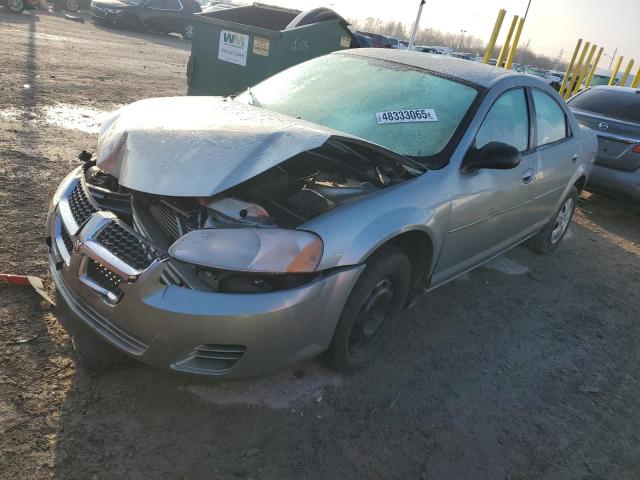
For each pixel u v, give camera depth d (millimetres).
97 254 2363
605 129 6801
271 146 2467
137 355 2326
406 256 2875
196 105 3061
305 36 6645
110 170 2557
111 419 2377
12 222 3818
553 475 2545
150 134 2564
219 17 7371
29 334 2760
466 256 3580
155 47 16266
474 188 3266
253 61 6660
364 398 2799
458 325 3695
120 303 2287
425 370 3129
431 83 3568
